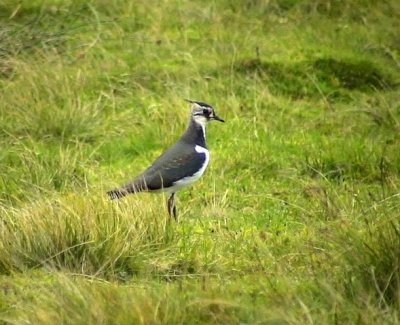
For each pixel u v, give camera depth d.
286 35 19.27
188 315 9.70
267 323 9.54
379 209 12.30
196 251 11.84
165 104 16.44
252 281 10.86
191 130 13.34
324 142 15.56
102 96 16.91
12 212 12.11
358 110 16.67
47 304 10.02
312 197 13.64
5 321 9.95
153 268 11.38
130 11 19.94
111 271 11.20
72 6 19.77
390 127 16.22
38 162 14.60
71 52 18.14
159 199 13.23
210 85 17.28
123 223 11.78
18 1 19.38
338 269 10.68
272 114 16.58
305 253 11.52
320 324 9.51
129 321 9.54
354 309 9.63
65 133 15.71
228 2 20.27
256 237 12.32
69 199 12.26
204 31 19.33
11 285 10.83
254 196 13.86
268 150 15.25
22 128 15.68
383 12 20.17
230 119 16.31
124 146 15.55
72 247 11.27
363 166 14.67
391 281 10.15
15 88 16.27
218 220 13.02
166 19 19.72
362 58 18.48
